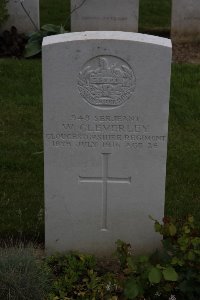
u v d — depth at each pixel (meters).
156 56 2.20
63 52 2.20
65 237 2.42
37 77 3.99
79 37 2.21
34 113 3.59
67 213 2.39
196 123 3.52
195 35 4.85
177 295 2.14
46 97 2.25
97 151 2.32
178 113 3.60
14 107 3.65
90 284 2.22
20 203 2.76
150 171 2.34
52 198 2.37
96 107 2.26
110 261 2.42
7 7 4.62
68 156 2.32
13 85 3.89
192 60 4.46
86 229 2.41
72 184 2.36
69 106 2.26
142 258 2.16
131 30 4.78
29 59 4.36
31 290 2.13
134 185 2.36
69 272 2.28
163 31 5.16
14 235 2.55
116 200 2.38
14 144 3.25
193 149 3.25
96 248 2.44
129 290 2.08
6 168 3.04
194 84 3.91
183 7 4.78
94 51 2.20
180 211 2.70
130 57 2.21
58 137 2.29
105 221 2.40
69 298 2.18
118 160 2.33
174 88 3.84
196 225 2.60
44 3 5.77
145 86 2.24
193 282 2.09
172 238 2.20
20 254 2.23
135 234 2.42
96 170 2.34
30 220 2.64
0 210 2.71
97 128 2.29
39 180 2.95
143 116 2.27
